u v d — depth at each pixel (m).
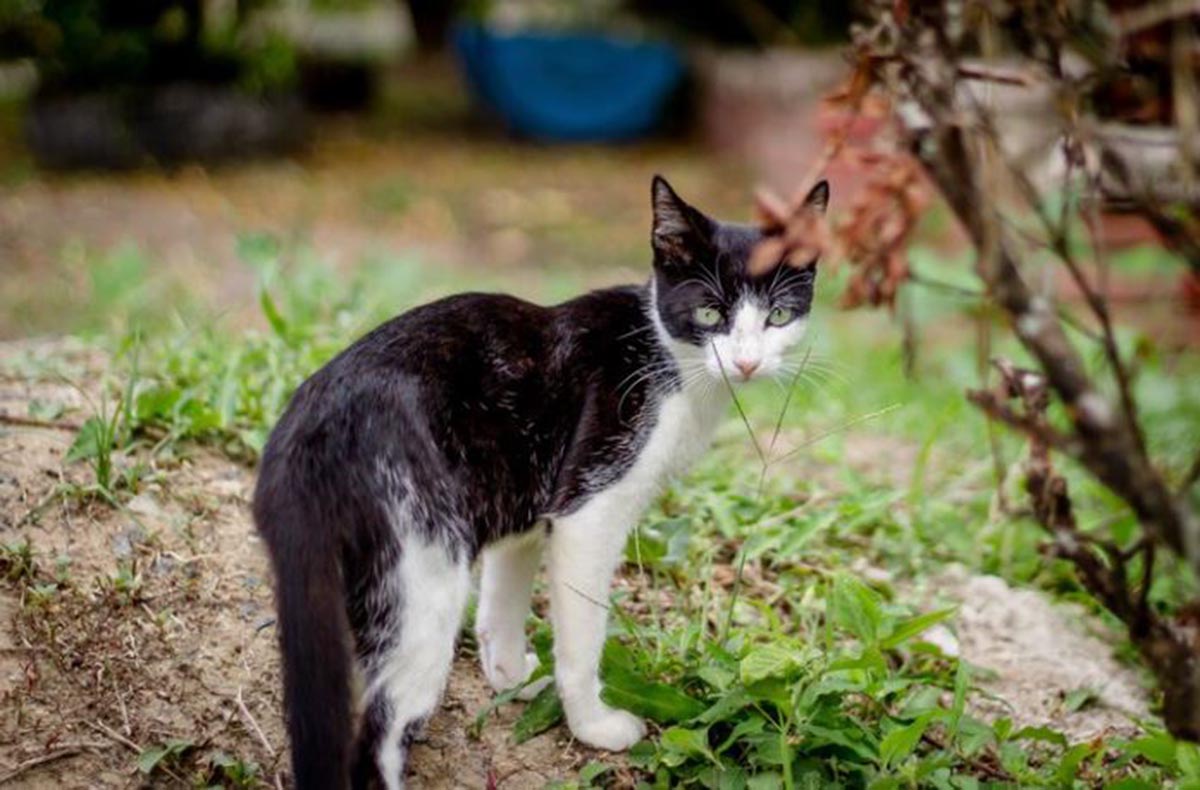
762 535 3.98
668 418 3.11
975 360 5.80
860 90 2.55
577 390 3.10
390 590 2.81
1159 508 2.20
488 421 2.99
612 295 3.25
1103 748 3.27
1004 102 4.99
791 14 12.24
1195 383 5.54
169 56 10.40
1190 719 2.51
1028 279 2.66
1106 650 3.93
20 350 4.68
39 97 10.10
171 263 7.60
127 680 3.26
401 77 14.70
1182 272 6.20
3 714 3.14
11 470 3.74
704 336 3.18
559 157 11.72
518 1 13.62
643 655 3.35
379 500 2.81
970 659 3.81
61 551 3.53
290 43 10.94
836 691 3.10
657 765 3.09
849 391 5.52
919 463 4.44
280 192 9.82
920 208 2.71
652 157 11.79
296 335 4.63
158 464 3.89
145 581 3.50
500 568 3.27
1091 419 2.20
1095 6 2.90
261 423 4.13
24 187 9.43
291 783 3.05
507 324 3.11
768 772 3.00
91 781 3.04
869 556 4.19
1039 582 4.23
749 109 11.02
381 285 5.79
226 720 3.20
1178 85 2.43
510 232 9.32
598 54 12.26
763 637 3.57
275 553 2.76
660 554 3.79
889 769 3.04
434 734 3.22
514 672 3.34
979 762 3.22
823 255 2.90
